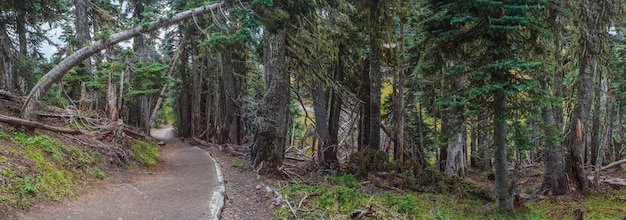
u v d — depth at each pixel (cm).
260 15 1051
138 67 1534
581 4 1141
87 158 947
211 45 1149
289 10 1138
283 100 1284
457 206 1120
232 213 775
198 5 1566
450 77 948
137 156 1310
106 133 1250
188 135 3172
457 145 1627
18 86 1455
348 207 843
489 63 823
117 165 1082
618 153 2200
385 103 1995
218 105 2673
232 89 2436
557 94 1251
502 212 980
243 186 1044
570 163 1295
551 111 1196
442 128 1609
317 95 1580
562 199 1213
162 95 2406
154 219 661
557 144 1277
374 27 1385
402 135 1600
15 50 1366
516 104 886
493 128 1030
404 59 1444
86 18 1631
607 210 1038
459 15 841
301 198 887
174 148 2267
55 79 1000
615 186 1377
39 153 775
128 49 1472
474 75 855
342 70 1662
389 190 1308
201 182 1053
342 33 1492
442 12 923
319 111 1583
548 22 1021
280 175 1225
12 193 575
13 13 1323
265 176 1193
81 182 801
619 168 1753
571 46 1291
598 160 1331
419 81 1089
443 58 993
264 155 1268
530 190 1418
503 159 984
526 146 902
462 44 921
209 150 2195
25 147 768
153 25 1085
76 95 2041
